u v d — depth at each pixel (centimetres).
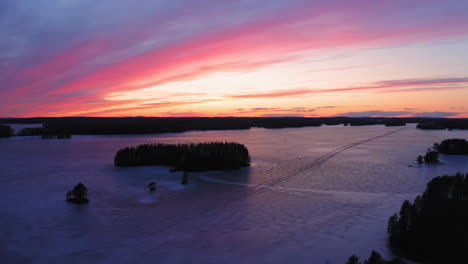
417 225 4631
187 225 5512
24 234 5084
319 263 4097
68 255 4362
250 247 4594
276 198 7362
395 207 6544
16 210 6322
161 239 4891
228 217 5950
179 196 7538
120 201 7069
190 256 4316
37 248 4581
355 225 5475
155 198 7344
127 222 5669
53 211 6266
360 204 6794
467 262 3981
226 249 4525
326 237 4941
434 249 4225
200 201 7100
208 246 4634
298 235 5028
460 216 4659
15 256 4325
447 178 5856
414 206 5062
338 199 7238
